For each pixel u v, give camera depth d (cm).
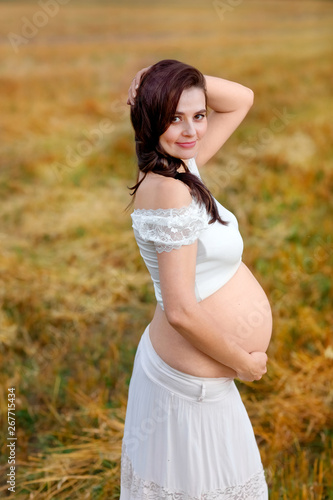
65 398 330
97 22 1298
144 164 162
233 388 189
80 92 888
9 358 363
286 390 319
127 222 540
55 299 427
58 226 535
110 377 342
